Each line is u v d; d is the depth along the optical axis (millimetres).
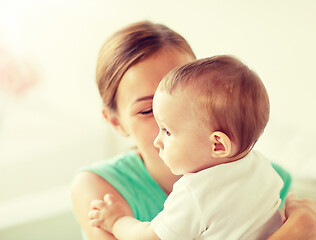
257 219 568
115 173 864
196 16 1784
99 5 2057
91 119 2264
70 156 2264
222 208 549
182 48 754
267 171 619
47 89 2193
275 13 1552
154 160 800
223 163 580
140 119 733
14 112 2146
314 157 1437
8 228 1458
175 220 560
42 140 2209
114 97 771
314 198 1382
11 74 2117
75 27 2127
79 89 2219
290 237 604
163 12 1891
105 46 796
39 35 2129
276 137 1583
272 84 1609
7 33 2070
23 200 1597
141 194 848
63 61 2174
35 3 2088
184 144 571
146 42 727
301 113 1517
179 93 561
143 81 708
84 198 811
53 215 1525
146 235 586
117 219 684
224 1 1683
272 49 1579
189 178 571
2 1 2033
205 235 559
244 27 1651
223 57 588
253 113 551
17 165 2158
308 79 1480
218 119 541
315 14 1420
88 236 772
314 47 1443
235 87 542
